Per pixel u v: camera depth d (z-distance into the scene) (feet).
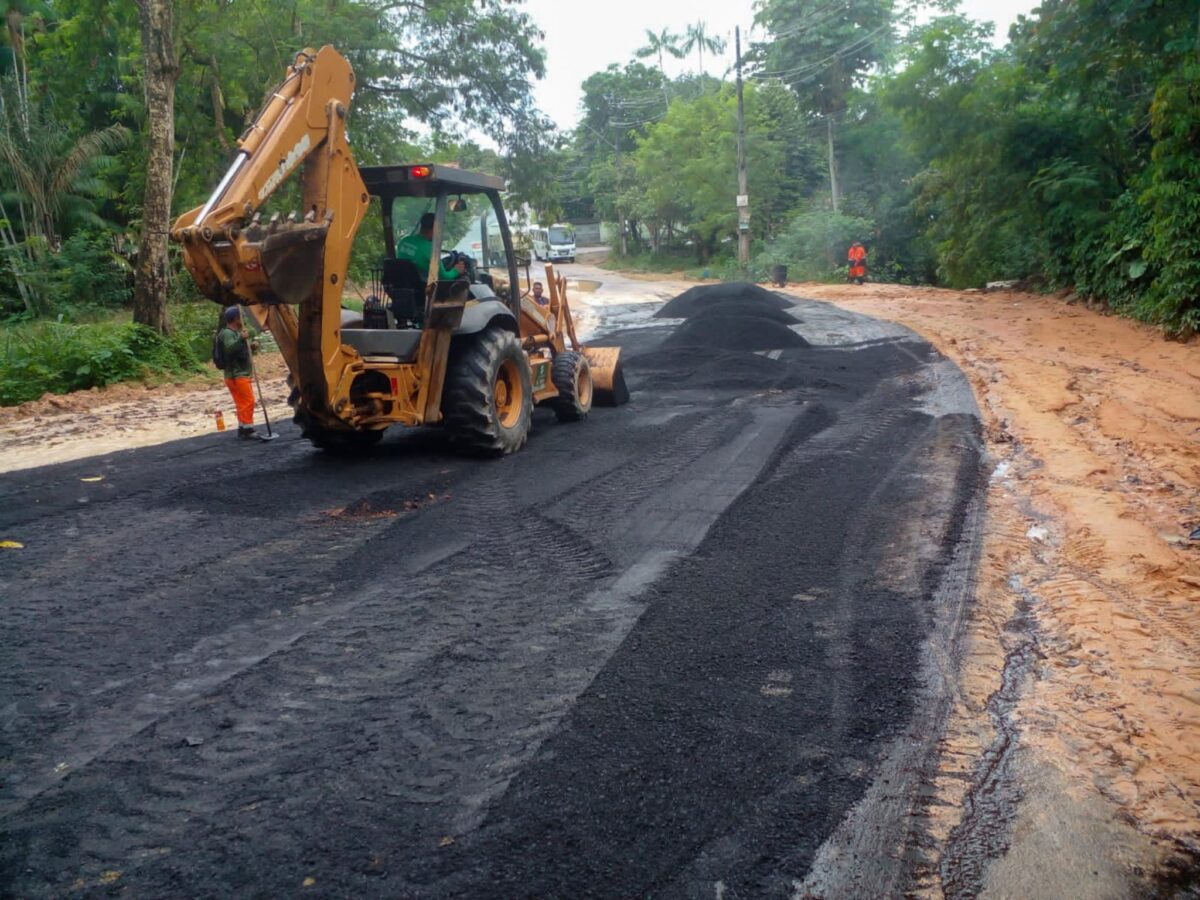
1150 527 20.90
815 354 50.47
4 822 10.47
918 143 81.61
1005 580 17.69
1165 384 39.55
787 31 146.61
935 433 30.22
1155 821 10.48
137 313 56.70
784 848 9.87
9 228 78.59
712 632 15.24
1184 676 13.82
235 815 10.52
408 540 20.30
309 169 24.08
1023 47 72.02
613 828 10.16
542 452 28.91
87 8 73.51
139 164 86.07
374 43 80.07
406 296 27.37
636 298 100.37
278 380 52.95
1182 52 55.31
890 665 14.02
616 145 207.72
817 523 21.03
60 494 24.89
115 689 13.65
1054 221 70.79
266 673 14.06
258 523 21.79
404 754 11.71
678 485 24.47
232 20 76.23
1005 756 11.69
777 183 153.28
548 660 14.30
